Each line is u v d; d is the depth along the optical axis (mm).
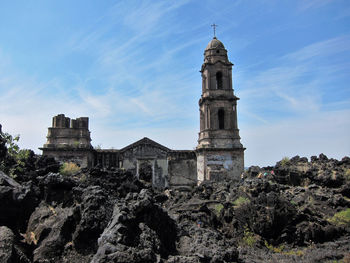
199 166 48125
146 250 11711
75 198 16328
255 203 26406
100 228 13500
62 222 14227
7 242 9812
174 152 49938
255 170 40688
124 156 49344
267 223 24438
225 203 28766
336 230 25109
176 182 49031
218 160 46500
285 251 23000
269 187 31422
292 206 25859
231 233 25953
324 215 28391
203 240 16312
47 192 17016
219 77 50844
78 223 14047
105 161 49562
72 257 12773
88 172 30766
